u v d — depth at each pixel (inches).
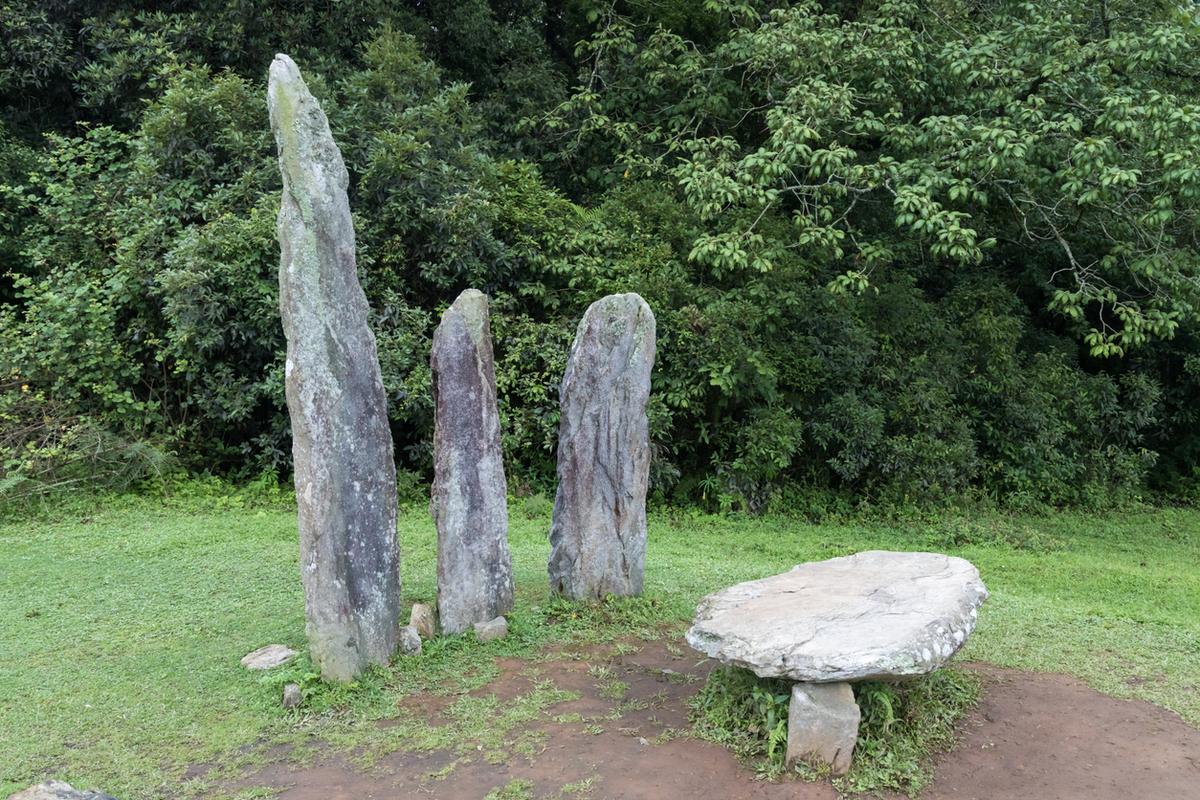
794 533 401.7
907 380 476.1
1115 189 400.8
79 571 281.7
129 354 398.9
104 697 193.8
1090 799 156.3
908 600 186.1
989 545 391.9
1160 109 372.2
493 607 231.3
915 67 436.8
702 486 442.6
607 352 246.5
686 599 266.5
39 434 374.0
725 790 158.2
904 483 451.8
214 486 394.3
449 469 222.7
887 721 167.3
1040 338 568.4
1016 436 494.0
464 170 443.8
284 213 191.0
